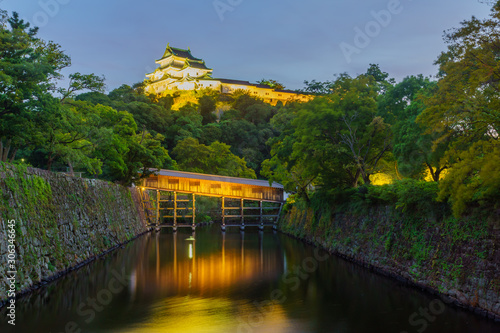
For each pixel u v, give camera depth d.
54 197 23.95
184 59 134.25
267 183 57.69
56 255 22.19
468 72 15.40
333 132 32.44
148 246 38.41
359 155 30.81
